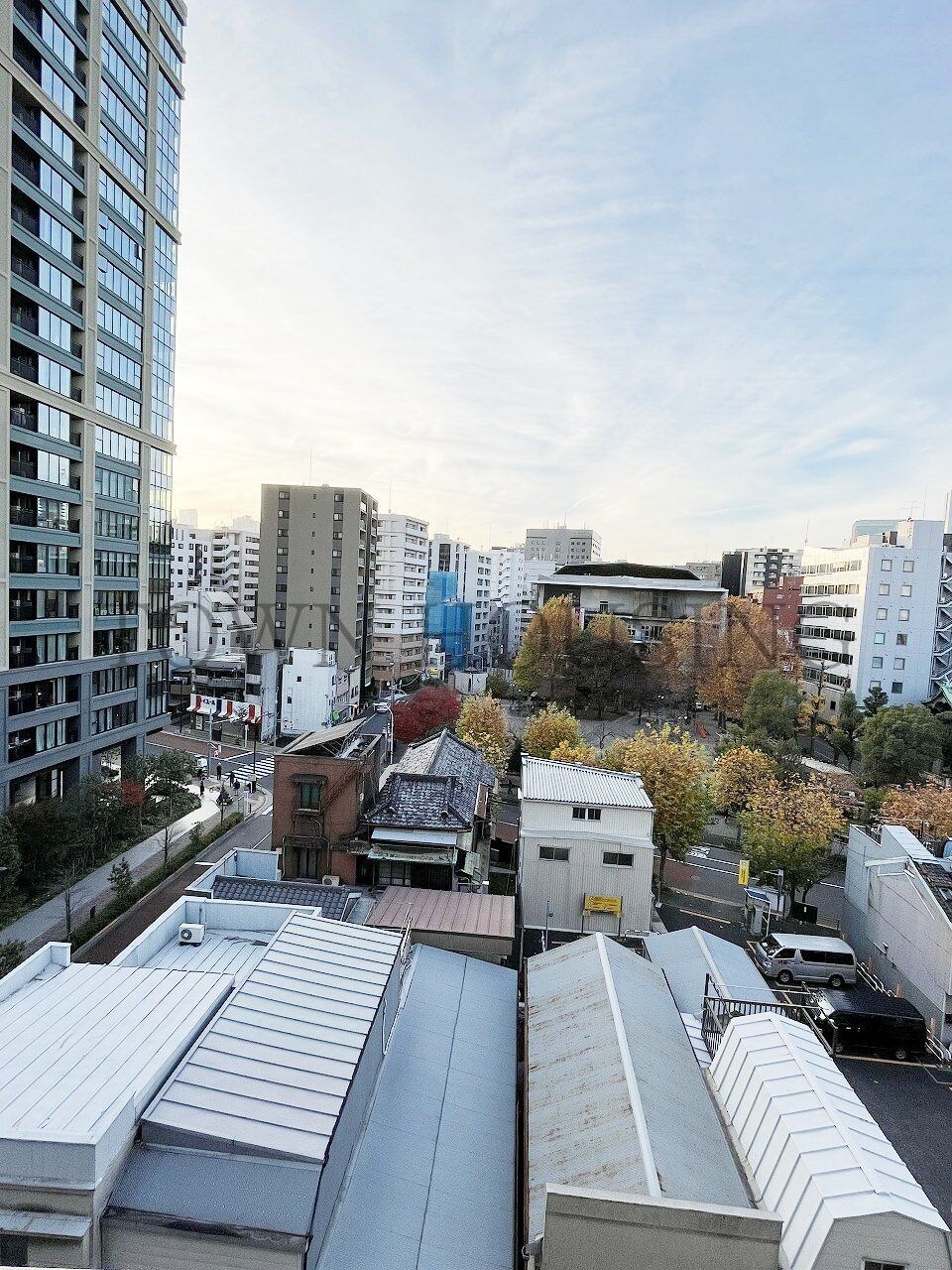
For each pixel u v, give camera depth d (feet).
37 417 125.29
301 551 263.90
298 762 87.30
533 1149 42.24
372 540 286.87
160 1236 30.14
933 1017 81.00
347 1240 36.04
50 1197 29.73
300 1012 44.01
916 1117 69.00
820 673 261.03
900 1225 32.94
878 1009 80.43
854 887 105.09
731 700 243.81
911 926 86.94
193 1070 36.96
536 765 115.85
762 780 143.74
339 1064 40.14
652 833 103.86
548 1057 50.83
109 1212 30.14
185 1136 33.12
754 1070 44.80
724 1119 45.09
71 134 131.03
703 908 118.62
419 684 313.32
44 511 127.65
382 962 51.93
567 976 61.26
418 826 87.15
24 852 110.01
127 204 151.64
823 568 278.46
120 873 104.83
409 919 75.36
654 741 136.46
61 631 131.44
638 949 94.27
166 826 137.59
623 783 111.04
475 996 64.95
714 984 66.44
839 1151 37.22
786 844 111.04
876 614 231.71
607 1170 38.17
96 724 143.64
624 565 371.56
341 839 86.84
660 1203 33.01
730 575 453.58
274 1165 32.89
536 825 101.19
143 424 159.43
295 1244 29.81
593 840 99.09
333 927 55.26
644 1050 49.47
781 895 111.34
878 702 210.18
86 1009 42.78
